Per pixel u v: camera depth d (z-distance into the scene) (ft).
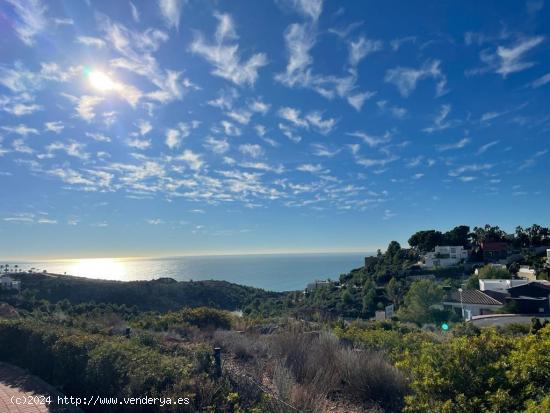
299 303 179.73
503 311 117.39
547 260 181.06
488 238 252.62
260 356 26.35
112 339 25.05
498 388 11.37
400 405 16.92
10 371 26.14
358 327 43.57
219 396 15.84
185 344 30.01
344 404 17.60
